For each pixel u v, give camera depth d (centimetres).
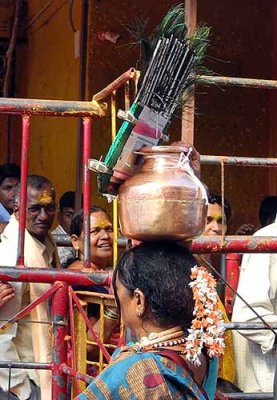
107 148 794
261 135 850
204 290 264
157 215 278
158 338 264
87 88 816
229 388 437
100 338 396
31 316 434
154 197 279
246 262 455
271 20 844
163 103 301
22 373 434
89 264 379
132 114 294
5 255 448
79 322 391
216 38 835
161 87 299
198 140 837
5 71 1090
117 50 818
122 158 293
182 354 263
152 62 297
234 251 371
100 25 816
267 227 480
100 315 406
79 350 391
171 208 279
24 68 1095
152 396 254
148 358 259
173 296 264
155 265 267
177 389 259
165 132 307
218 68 834
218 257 603
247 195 838
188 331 264
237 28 839
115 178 295
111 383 256
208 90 838
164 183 279
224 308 461
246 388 457
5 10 1086
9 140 1095
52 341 386
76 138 878
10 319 398
